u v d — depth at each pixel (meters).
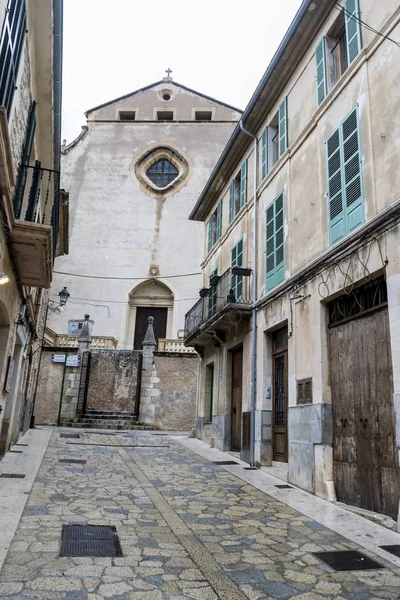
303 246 9.44
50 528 5.20
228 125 32.47
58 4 6.79
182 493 7.50
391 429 6.40
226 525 5.85
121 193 30.64
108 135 32.16
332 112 8.80
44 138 9.66
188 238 29.72
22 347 10.54
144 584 3.93
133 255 29.34
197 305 15.82
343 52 9.24
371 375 6.99
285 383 10.14
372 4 7.98
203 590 3.90
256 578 4.23
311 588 4.07
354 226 7.67
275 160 11.93
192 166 31.23
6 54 5.46
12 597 3.52
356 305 7.64
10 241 6.94
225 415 13.02
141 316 29.09
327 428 7.79
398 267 6.40
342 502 7.23
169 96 33.84
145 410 20.02
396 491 6.14
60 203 13.31
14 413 10.77
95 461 9.98
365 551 5.07
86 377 20.30
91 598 3.60
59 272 28.59
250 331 11.80
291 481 8.62
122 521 5.71
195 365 20.53
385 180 7.02
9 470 8.13
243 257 12.94
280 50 10.41
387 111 7.16
